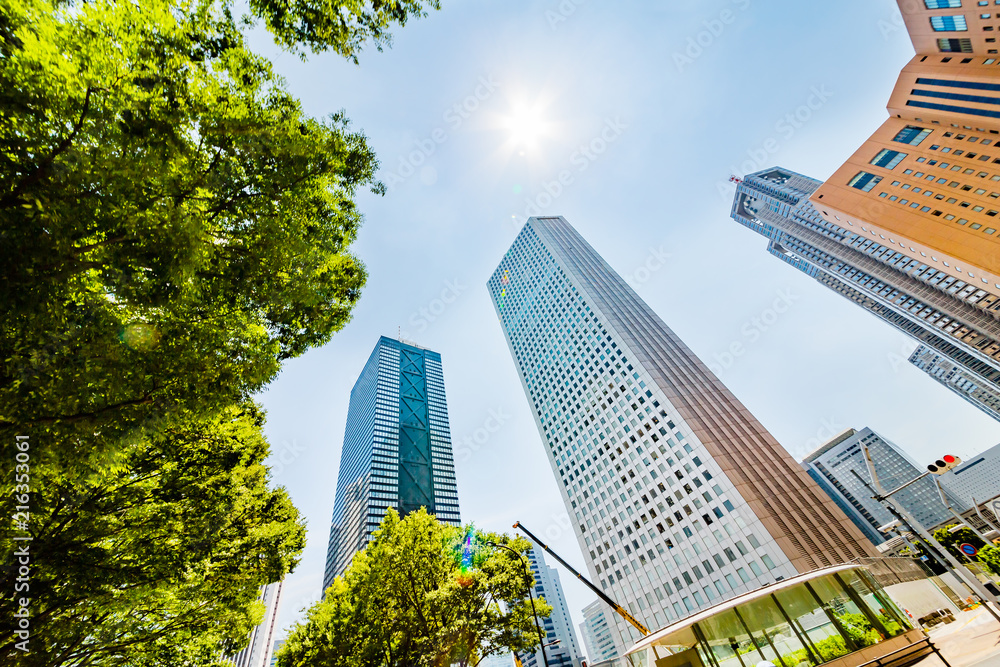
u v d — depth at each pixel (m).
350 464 128.62
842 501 190.12
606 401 77.56
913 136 90.25
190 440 9.52
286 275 7.43
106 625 10.16
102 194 4.91
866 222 93.81
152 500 9.02
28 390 4.73
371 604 20.17
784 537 48.44
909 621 12.19
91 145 5.04
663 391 67.94
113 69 5.23
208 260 6.15
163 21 5.82
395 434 123.31
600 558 68.56
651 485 63.97
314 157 7.36
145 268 5.50
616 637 62.69
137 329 5.58
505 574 22.91
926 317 130.50
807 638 12.09
